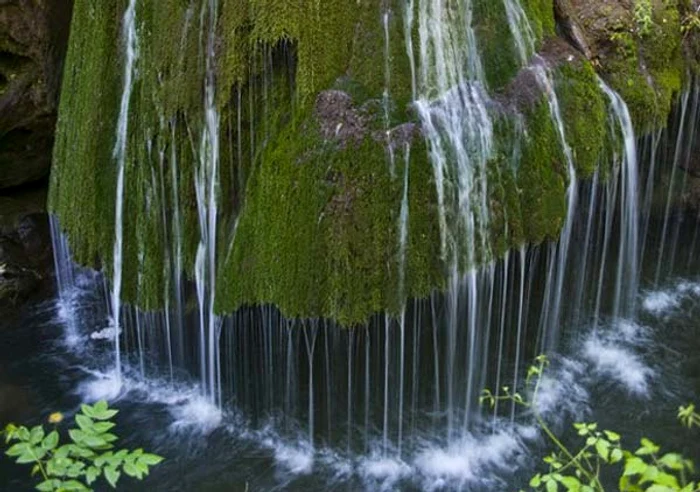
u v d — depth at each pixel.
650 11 5.22
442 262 4.20
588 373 5.42
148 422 5.07
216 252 4.53
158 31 4.40
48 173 6.87
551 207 4.55
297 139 4.11
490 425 4.94
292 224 4.09
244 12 4.08
